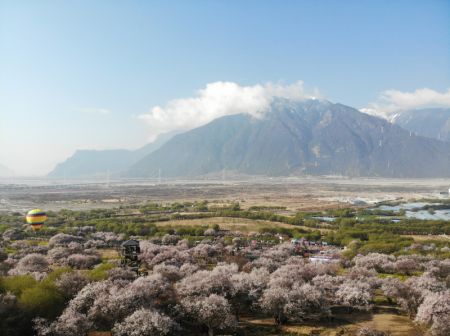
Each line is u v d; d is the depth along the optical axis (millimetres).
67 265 117500
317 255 147000
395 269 120750
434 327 74000
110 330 73438
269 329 79375
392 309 90562
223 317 75375
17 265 112250
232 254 138500
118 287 83688
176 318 77812
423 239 173625
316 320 84188
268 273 106875
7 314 68438
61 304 78688
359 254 138500
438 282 96188
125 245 110938
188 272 104625
